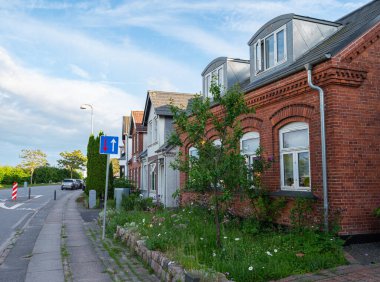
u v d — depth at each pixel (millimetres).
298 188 10094
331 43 10398
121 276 7078
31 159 79250
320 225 8711
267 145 11211
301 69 9555
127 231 10133
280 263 6715
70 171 93062
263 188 10734
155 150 24016
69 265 8102
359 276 6262
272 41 12453
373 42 9266
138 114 34250
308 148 9789
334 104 8773
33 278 7172
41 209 22562
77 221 16219
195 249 7383
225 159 7523
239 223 10305
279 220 10242
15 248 10352
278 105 10727
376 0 11922
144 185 28625
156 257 7199
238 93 7828
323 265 6824
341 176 8656
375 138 9086
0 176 65562
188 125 7715
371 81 9164
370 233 8750
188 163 7992
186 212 11797
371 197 8875
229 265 6410
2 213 20328
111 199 27016
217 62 16297
